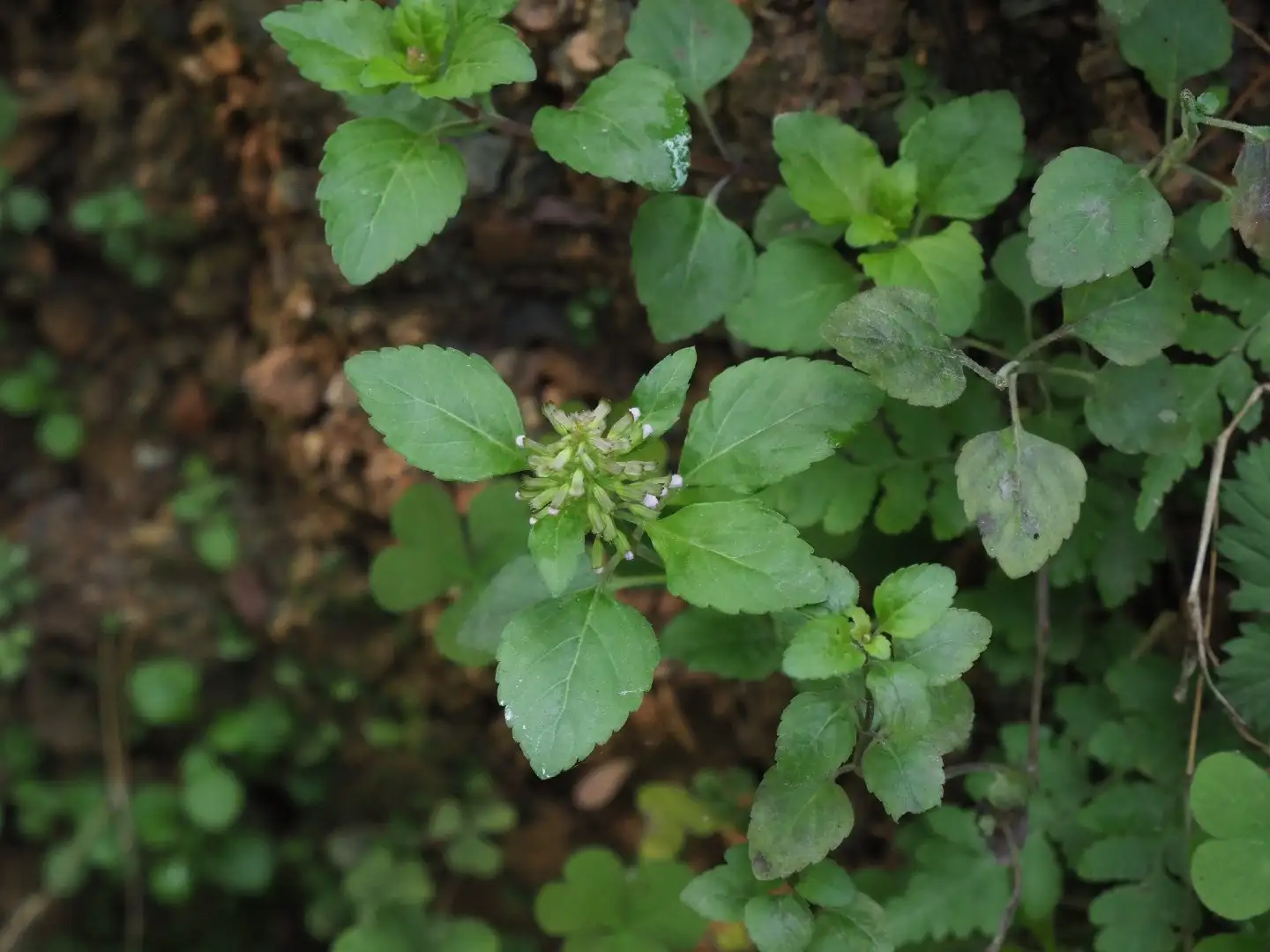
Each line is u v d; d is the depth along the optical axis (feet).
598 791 1.47
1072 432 1.21
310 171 1.44
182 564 1.61
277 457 1.59
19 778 1.62
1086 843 1.20
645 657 1.01
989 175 1.14
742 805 1.36
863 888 1.21
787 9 1.28
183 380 1.66
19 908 1.61
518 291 1.44
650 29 1.18
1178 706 1.22
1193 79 1.22
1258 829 1.07
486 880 1.53
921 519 1.30
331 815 1.60
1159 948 1.17
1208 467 1.26
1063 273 1.05
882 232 1.14
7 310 1.71
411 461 1.03
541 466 1.02
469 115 1.13
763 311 1.16
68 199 1.66
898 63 1.28
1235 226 1.06
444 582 1.32
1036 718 1.22
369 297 1.44
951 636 1.03
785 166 1.15
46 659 1.63
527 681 1.01
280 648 1.58
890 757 1.03
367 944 1.40
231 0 1.41
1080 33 1.24
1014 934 1.24
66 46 1.63
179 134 1.57
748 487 1.05
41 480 1.70
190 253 1.62
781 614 1.05
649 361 1.44
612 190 1.36
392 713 1.55
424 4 1.09
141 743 1.63
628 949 1.28
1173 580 1.30
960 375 1.05
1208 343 1.16
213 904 1.61
